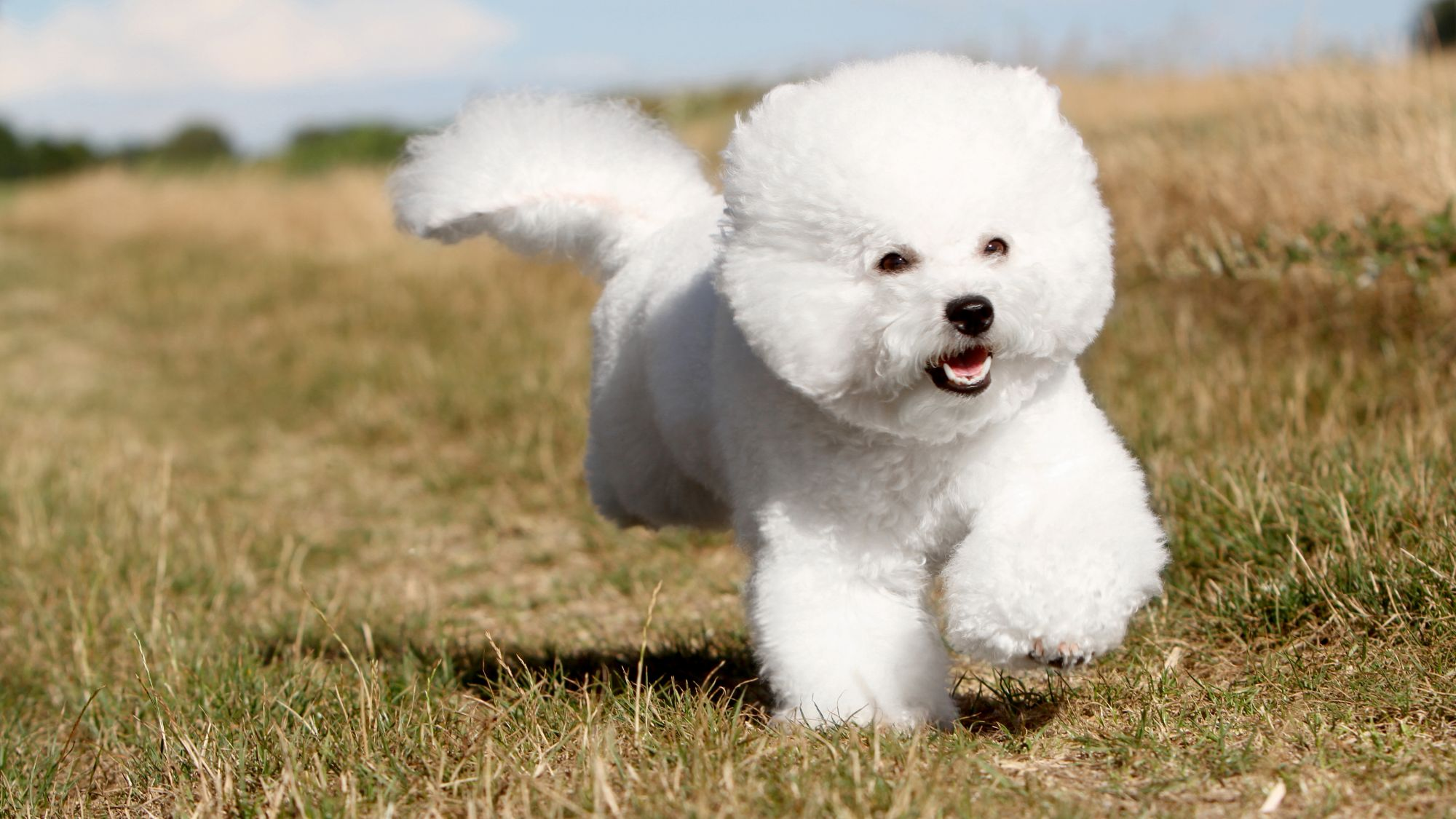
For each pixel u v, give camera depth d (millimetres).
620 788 2498
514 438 7102
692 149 3945
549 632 4363
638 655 3826
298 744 2926
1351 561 3389
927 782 2371
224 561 5383
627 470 3574
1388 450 4152
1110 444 2738
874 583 2799
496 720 2936
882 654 2746
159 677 3717
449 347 9336
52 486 6254
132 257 17406
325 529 6102
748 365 2764
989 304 2391
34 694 4047
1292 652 3166
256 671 3746
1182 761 2580
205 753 2938
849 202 2484
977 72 2680
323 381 9023
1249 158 6980
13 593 4965
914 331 2406
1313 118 7289
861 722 2672
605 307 3576
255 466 7332
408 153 3887
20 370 10547
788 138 2580
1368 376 5273
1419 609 3189
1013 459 2635
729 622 4137
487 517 6020
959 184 2461
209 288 13953
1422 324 5578
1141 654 3324
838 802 2291
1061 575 2443
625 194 3709
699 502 3512
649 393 3311
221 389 9312
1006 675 3293
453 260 12828
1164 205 7148
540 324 9500
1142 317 6660
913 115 2523
